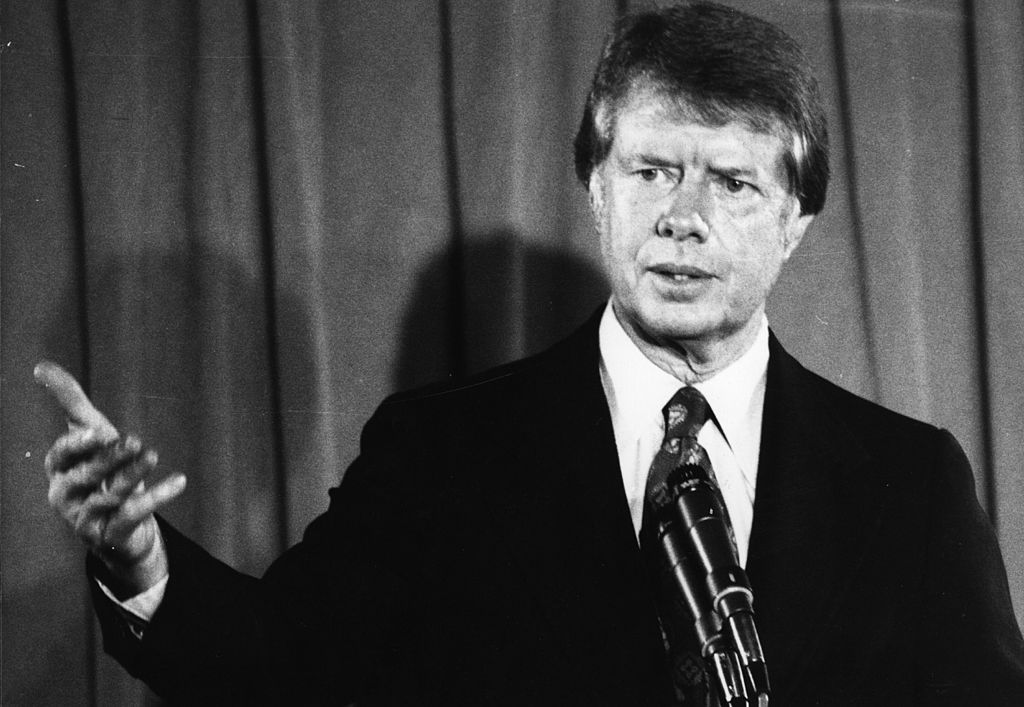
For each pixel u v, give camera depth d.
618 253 2.14
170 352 2.43
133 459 1.60
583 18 2.54
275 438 2.42
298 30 2.51
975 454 2.50
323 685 2.02
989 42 2.63
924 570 2.10
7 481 2.36
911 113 2.59
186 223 2.46
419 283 2.47
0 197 2.42
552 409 2.16
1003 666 2.06
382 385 2.45
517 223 2.49
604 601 2.03
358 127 2.50
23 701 2.33
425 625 2.08
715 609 1.61
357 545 2.12
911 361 2.50
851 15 2.59
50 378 1.58
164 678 1.81
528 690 2.02
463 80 2.52
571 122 2.52
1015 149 2.61
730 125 2.12
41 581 2.36
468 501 2.12
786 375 2.19
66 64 2.47
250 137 2.49
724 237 2.11
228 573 1.92
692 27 2.15
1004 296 2.56
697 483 1.78
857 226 2.53
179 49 2.50
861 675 2.02
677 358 2.12
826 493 2.11
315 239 2.47
